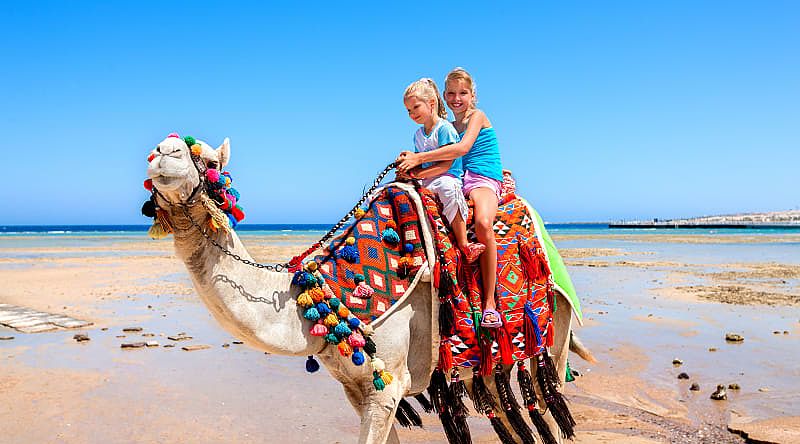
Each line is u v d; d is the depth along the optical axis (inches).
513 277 163.3
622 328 421.1
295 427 234.8
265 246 1503.4
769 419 236.7
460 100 170.7
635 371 308.5
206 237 130.3
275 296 139.2
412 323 151.8
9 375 299.3
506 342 158.2
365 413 146.9
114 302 550.3
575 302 182.7
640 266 955.3
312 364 150.0
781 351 349.4
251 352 354.6
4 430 227.3
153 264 993.5
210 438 222.8
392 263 151.2
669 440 220.2
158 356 342.3
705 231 3563.0
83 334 399.9
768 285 669.9
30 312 484.4
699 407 254.7
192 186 124.5
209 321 454.3
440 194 155.3
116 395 270.2
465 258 156.2
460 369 159.6
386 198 157.6
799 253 1291.8
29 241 2052.2
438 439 224.5
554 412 170.6
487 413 163.5
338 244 151.6
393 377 147.9
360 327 142.6
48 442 217.0
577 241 2079.2
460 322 153.6
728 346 363.3
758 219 6008.9
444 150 155.1
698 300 553.9
